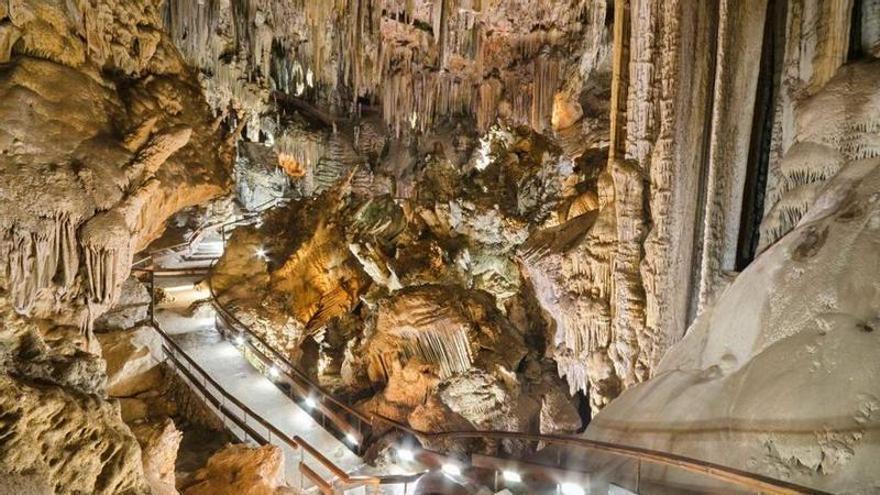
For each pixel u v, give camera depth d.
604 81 16.52
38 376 3.20
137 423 5.62
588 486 5.21
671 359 6.28
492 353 9.72
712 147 6.68
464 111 21.72
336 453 7.18
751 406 4.64
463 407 9.34
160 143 4.74
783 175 6.23
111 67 5.18
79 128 4.34
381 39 16.45
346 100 23.38
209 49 13.93
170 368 6.89
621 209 7.75
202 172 5.56
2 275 3.51
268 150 20.59
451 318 9.60
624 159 7.86
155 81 5.53
